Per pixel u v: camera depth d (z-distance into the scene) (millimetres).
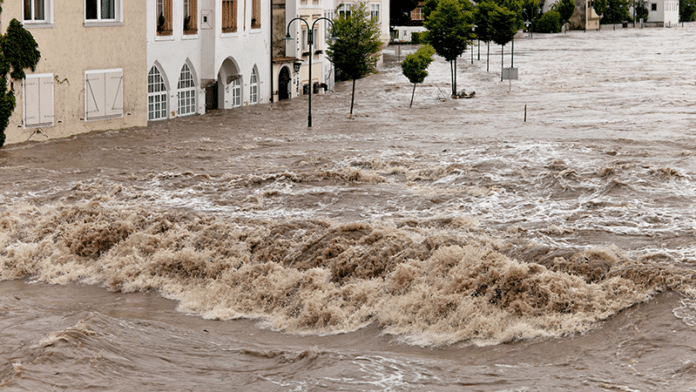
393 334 15094
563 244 17969
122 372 12758
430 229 19750
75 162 31125
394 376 12469
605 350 12914
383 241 18469
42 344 13656
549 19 140750
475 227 19750
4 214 23297
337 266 18156
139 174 28500
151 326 15547
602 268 15648
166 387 12172
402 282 16688
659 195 22172
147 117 42344
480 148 31297
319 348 14555
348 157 30594
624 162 26516
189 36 46156
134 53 40688
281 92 58156
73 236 21547
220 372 12938
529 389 11625
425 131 39125
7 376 12383
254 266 18562
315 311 16266
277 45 58719
